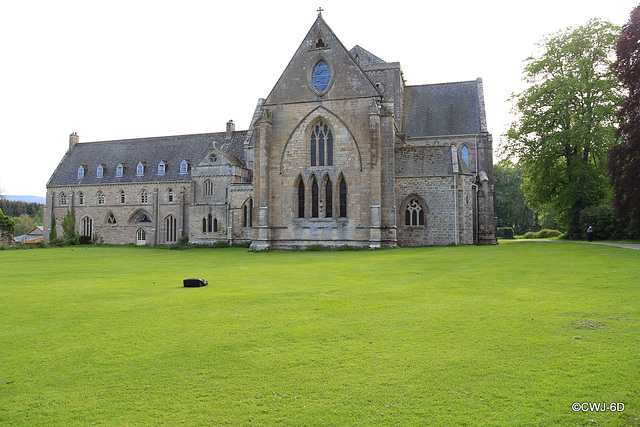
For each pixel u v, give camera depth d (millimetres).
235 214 62312
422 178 48938
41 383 8305
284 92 47688
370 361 8992
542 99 53625
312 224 46219
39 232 132500
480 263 25875
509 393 7414
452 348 9625
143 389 7941
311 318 12664
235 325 12055
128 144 90312
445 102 63656
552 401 7078
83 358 9570
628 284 16109
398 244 49219
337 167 45906
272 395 7582
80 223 86438
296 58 47750
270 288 18344
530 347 9523
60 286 20375
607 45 51156
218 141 83000
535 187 57469
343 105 46094
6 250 61656
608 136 49469
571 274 19625
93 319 13125
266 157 46750
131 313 13828
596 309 12547
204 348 10062
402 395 7453
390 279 20203
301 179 47125
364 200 45062
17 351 10133
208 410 7105
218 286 19297
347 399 7363
